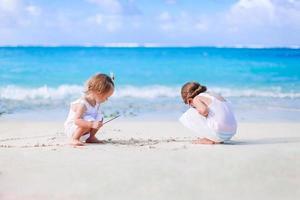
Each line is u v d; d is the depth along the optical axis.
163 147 4.28
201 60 17.55
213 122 4.55
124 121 6.71
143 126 6.20
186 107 8.37
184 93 4.77
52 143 4.71
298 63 16.03
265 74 13.90
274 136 5.24
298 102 9.05
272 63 16.19
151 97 9.84
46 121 6.74
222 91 10.88
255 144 4.55
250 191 2.83
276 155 3.80
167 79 13.15
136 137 5.24
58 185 2.94
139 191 2.82
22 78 12.44
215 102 4.63
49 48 17.08
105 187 2.90
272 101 9.22
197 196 2.74
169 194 2.78
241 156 3.75
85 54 17.61
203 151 4.00
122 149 4.12
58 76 13.09
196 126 4.61
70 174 3.17
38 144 4.56
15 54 16.28
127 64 16.84
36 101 9.03
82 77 13.16
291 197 2.73
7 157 3.71
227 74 14.10
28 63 15.02
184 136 5.36
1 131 5.80
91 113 4.63
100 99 4.67
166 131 5.78
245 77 13.37
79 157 3.71
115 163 3.48
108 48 18.25
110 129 5.88
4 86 11.06
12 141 4.95
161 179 3.06
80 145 4.39
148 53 20.12
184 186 2.92
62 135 5.39
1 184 2.96
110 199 2.70
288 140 4.89
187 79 13.20
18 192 2.81
